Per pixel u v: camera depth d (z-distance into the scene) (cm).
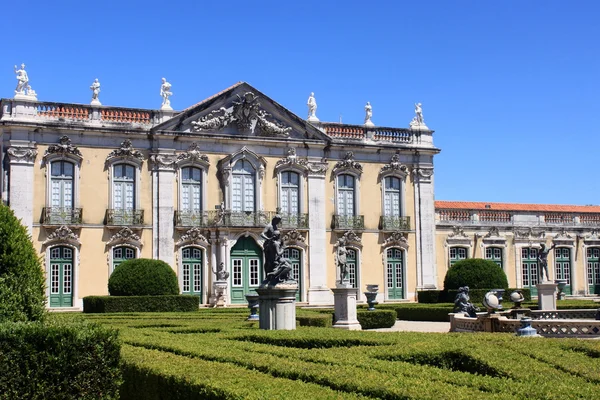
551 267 4734
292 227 3969
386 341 1343
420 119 4375
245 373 976
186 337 1510
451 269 3850
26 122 3481
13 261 1376
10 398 957
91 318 2377
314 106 4159
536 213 4731
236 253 3856
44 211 3500
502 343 1238
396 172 4247
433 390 817
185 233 3759
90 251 3588
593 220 4919
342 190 4141
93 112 3641
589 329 1714
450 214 4512
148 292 3188
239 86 3897
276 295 1759
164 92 3806
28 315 1355
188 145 3809
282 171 4000
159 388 1007
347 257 4106
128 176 3700
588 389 830
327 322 2400
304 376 948
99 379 1009
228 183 3850
